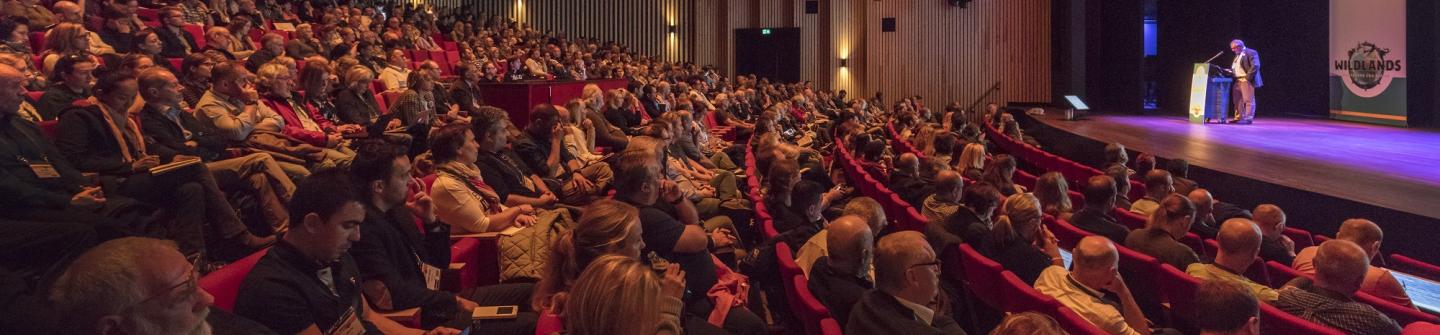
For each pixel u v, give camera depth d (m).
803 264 4.08
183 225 3.77
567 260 2.95
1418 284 4.79
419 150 5.62
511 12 22.58
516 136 6.61
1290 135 12.30
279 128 5.20
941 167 7.23
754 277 4.29
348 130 5.67
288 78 5.84
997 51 23.06
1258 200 7.96
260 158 4.32
